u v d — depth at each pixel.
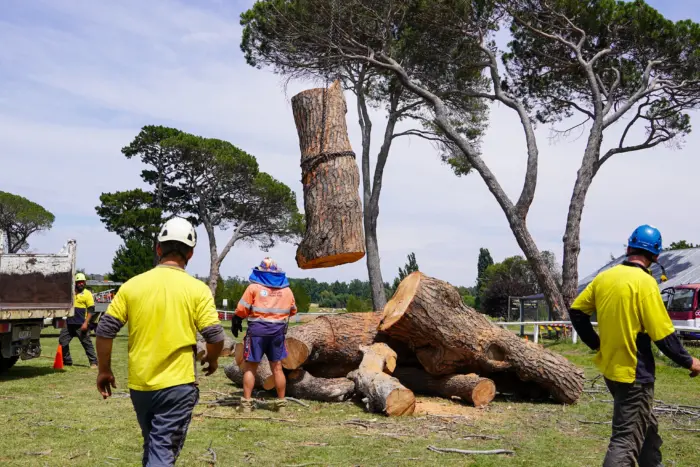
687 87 22.23
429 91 22.22
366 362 7.66
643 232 4.01
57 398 7.83
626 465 3.74
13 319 10.23
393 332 8.05
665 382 10.25
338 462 4.99
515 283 44.19
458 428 6.32
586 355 14.81
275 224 38.72
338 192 7.94
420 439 5.81
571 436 6.05
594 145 20.58
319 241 7.89
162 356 3.40
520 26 22.42
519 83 24.00
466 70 21.64
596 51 22.14
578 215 20.31
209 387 8.90
